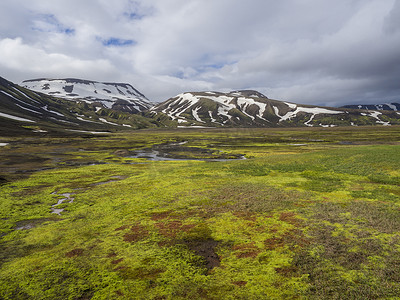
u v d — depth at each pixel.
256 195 27.42
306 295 11.13
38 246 17.30
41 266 14.55
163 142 144.38
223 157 80.75
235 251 15.50
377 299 10.57
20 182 39.50
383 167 36.59
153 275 13.29
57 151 97.94
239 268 13.59
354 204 22.75
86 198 29.61
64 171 50.47
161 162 66.38
